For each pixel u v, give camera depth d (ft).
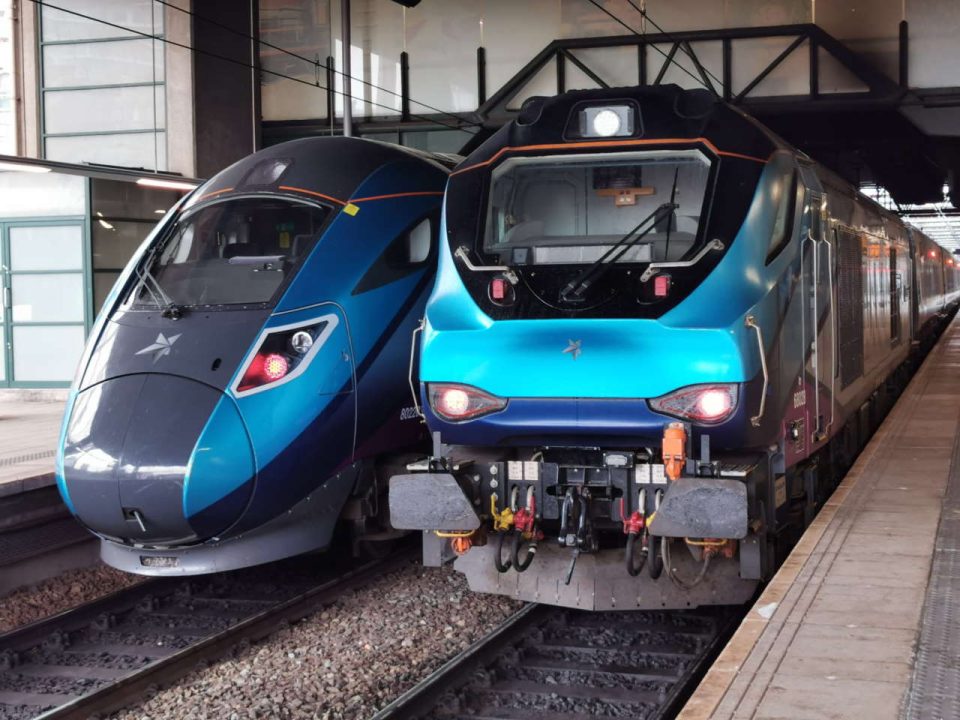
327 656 22.11
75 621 24.85
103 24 62.85
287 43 73.67
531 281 20.90
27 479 27.89
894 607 17.02
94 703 19.54
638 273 20.42
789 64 66.39
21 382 55.11
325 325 25.80
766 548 21.76
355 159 28.73
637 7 68.23
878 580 18.58
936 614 16.61
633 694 19.58
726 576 21.65
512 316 20.81
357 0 72.84
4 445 36.27
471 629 23.59
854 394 30.45
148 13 62.18
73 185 53.62
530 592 22.11
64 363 54.49
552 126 22.44
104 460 23.53
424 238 29.01
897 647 15.17
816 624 16.33
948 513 23.68
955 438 34.60
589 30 69.36
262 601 26.37
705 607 24.17
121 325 25.91
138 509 23.45
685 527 19.22
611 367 20.06
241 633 23.18
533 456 21.39
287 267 25.98
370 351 26.76
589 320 20.31
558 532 22.66
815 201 24.38
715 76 67.62
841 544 21.18
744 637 15.88
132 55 62.64
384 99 73.05
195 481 23.17
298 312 25.46
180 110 62.03
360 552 29.71
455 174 22.97
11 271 54.80
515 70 70.85
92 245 53.67
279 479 24.61
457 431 21.27
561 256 21.33
